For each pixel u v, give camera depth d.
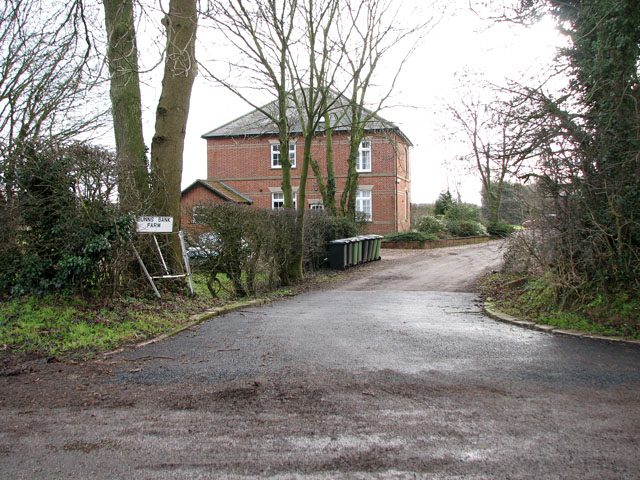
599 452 3.57
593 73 8.30
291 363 5.94
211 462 3.45
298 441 3.77
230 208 11.49
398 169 33.72
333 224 19.78
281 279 14.84
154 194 10.05
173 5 10.13
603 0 8.12
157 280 9.84
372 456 3.52
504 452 3.57
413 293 13.29
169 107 10.19
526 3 10.02
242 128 34.06
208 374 5.50
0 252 7.94
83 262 7.78
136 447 3.68
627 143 7.84
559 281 8.66
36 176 7.78
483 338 7.35
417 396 4.77
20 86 12.08
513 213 10.88
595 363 5.94
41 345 6.41
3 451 3.61
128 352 6.49
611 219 7.98
